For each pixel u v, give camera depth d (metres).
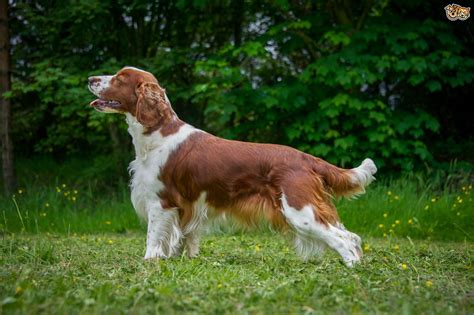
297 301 3.88
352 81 10.45
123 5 12.14
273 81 13.12
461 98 12.42
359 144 10.75
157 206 5.92
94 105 6.09
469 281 4.89
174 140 5.91
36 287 4.12
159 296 3.84
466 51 11.46
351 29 10.91
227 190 5.74
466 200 9.54
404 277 4.85
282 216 5.56
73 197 10.96
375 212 9.28
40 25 12.28
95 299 3.82
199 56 12.50
